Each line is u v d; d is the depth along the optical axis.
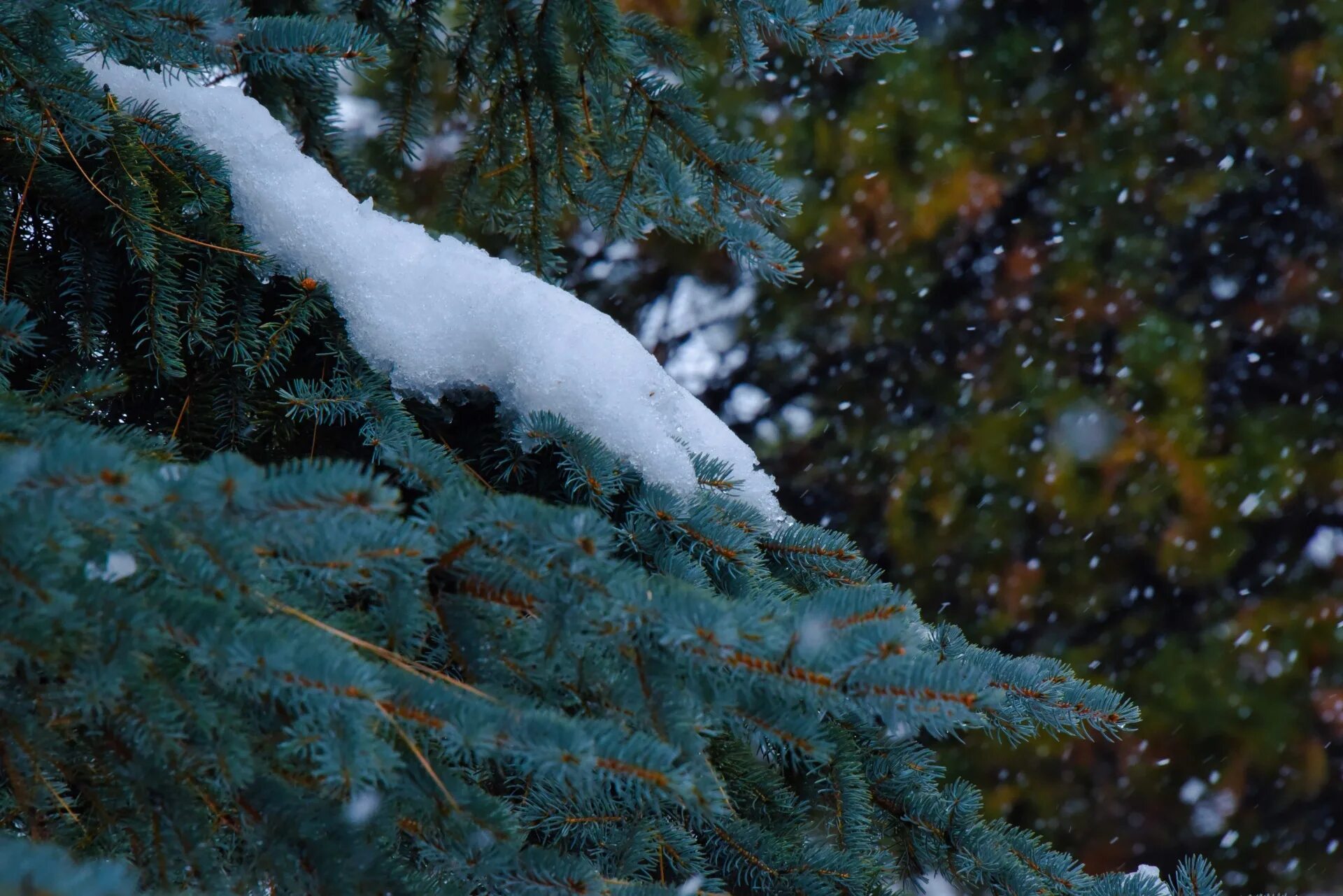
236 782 2.52
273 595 2.54
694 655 2.55
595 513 2.55
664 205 3.08
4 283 2.76
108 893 2.02
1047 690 2.76
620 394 2.81
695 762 2.56
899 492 6.53
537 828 2.71
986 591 6.42
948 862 2.85
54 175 2.76
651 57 3.14
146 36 2.71
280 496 2.49
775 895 2.78
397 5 3.16
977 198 6.48
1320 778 6.33
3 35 2.71
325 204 2.83
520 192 3.20
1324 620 6.56
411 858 2.63
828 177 6.52
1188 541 6.36
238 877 2.57
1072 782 6.38
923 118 6.53
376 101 5.36
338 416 2.81
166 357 2.76
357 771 2.50
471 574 2.58
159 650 2.53
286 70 3.11
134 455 2.52
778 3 2.93
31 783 2.55
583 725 2.53
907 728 2.54
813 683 2.54
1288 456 6.51
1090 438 6.46
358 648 2.57
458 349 2.82
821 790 2.85
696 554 2.77
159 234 2.77
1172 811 6.39
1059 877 2.82
